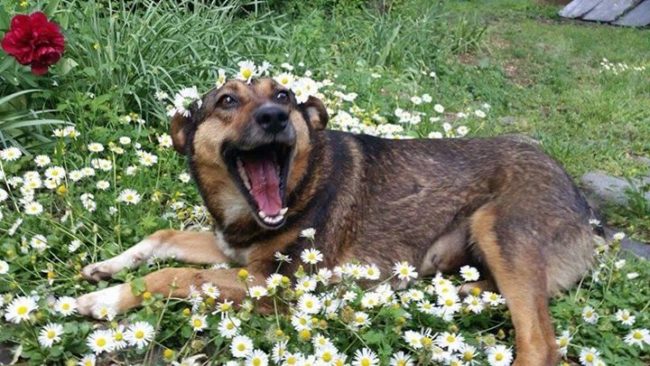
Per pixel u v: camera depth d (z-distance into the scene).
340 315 1.00
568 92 2.42
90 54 1.61
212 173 1.11
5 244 1.13
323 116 1.15
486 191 1.17
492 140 1.22
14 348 0.97
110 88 1.58
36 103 1.51
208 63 1.72
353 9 2.78
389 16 2.75
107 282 1.11
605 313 1.10
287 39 2.14
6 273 1.06
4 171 1.33
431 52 2.62
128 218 1.26
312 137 1.12
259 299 1.04
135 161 1.40
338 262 1.13
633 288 1.16
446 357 0.95
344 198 1.13
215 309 1.04
